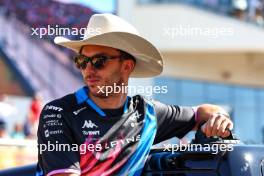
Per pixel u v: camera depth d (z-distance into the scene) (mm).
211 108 4723
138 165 4262
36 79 21953
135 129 4277
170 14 30828
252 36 31906
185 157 3955
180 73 33344
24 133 20562
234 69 35750
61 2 20641
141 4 31172
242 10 32000
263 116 37125
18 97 21594
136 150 4262
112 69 4266
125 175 4199
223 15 31469
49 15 20734
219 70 35250
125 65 4375
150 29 31109
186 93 33688
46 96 22156
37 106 21062
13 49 21609
